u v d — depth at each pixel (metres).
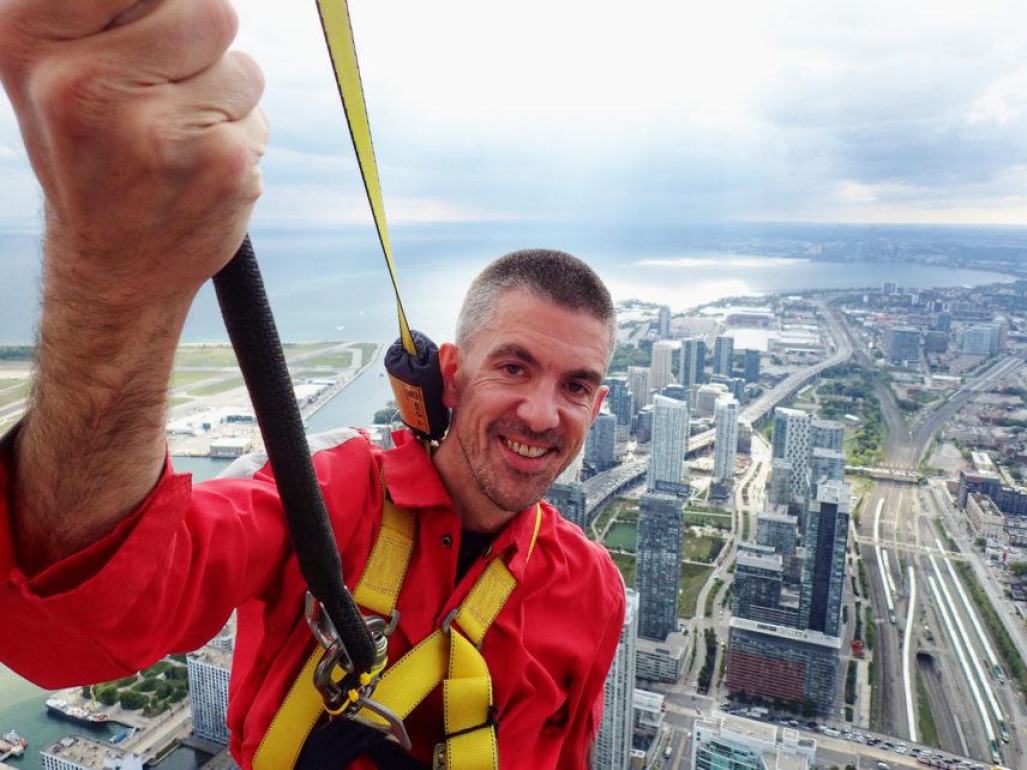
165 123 0.26
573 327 0.74
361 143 0.40
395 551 0.72
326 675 0.61
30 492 0.40
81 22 0.25
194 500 0.57
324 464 0.72
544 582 0.82
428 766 0.73
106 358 0.35
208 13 0.26
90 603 0.41
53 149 0.27
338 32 0.34
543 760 0.82
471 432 0.75
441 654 0.72
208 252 0.32
